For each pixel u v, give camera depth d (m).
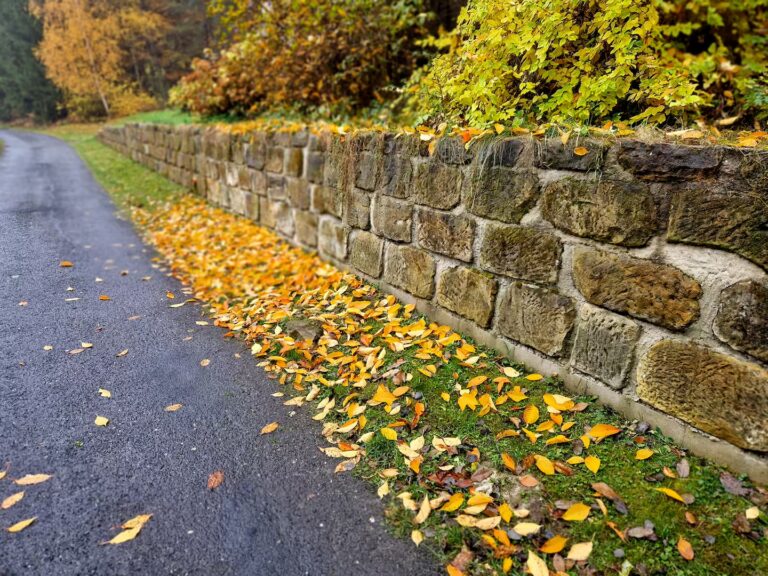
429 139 2.65
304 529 1.58
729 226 1.53
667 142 1.68
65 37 23.48
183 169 7.30
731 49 4.03
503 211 2.29
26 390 2.31
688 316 1.68
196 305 3.45
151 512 1.63
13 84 29.50
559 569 1.40
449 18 5.20
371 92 5.57
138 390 2.36
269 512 1.65
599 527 1.51
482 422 2.03
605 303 1.94
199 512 1.64
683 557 1.40
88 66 24.25
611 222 1.86
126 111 25.08
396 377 2.36
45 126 27.88
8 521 1.58
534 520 1.55
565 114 2.32
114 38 24.50
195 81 8.29
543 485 1.69
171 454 1.92
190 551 1.49
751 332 1.52
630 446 1.81
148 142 9.16
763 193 1.45
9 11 28.45
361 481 1.79
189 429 2.08
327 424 2.11
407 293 3.05
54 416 2.13
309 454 1.94
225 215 5.81
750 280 1.51
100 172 9.66
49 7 23.83
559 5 2.35
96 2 23.73
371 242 3.32
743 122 3.21
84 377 2.45
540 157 2.08
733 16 3.91
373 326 2.90
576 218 1.98
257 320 3.14
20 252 4.38
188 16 26.39
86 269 4.06
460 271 2.61
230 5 6.32
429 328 2.79
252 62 6.72
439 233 2.71
